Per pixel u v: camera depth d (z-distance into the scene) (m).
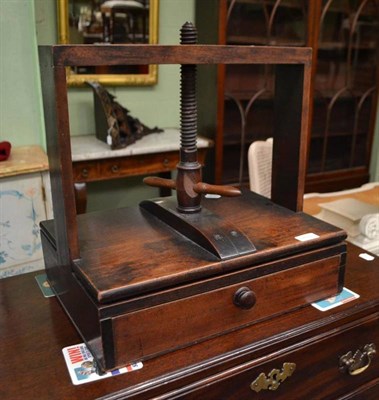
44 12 1.83
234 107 2.17
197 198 0.75
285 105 0.82
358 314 0.75
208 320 0.66
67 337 0.68
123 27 2.00
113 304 0.58
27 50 1.59
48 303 0.78
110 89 2.09
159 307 0.61
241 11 2.02
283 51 0.72
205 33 2.06
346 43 2.38
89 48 0.57
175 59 0.63
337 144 2.58
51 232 0.79
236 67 2.11
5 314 0.74
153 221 0.81
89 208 2.22
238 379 0.65
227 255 0.66
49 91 0.60
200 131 2.24
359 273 0.88
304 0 2.15
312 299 0.77
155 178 0.81
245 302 0.67
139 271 0.62
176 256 0.66
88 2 1.90
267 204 0.90
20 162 1.40
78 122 2.04
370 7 2.39
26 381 0.59
